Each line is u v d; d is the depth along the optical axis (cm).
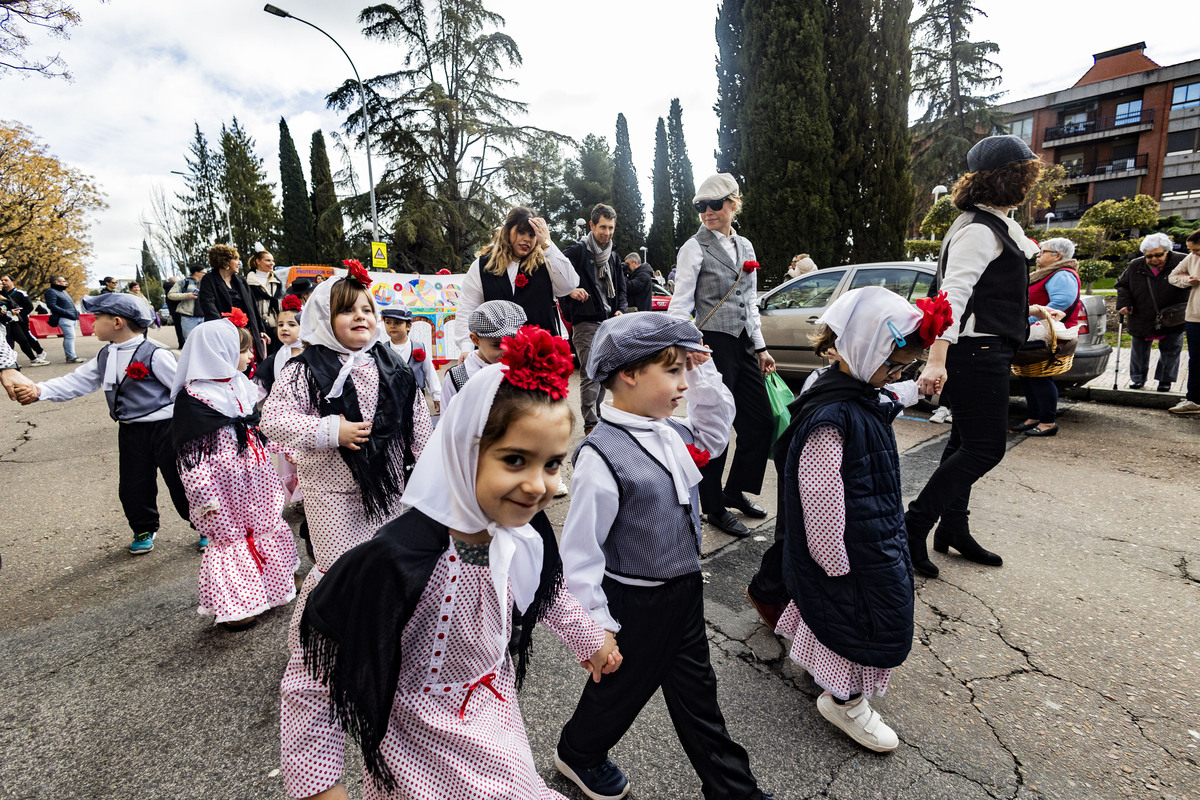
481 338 293
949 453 319
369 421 203
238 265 602
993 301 276
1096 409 648
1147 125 3612
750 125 1504
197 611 291
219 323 272
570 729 171
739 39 1537
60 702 226
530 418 97
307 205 3419
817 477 177
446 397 321
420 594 103
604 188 3809
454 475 103
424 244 2575
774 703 218
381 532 105
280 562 287
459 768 111
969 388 284
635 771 189
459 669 115
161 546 373
